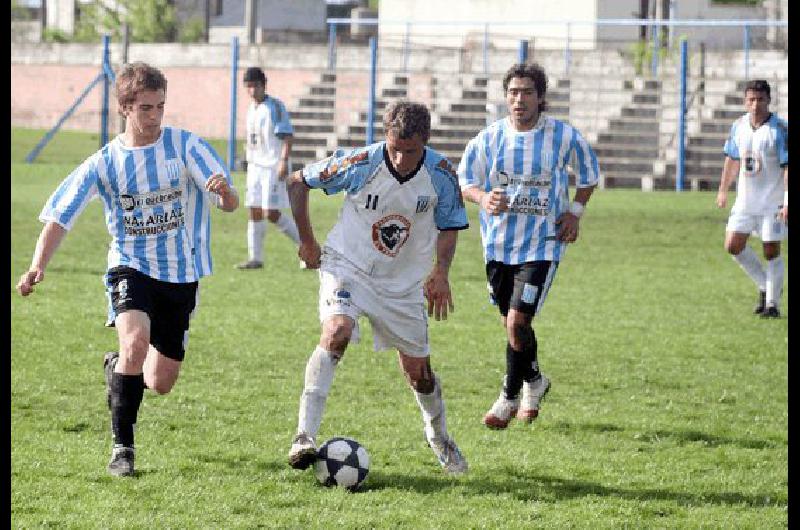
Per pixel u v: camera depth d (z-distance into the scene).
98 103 112.12
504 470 19.02
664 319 33.84
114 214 18.62
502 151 21.97
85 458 19.12
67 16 135.00
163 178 18.38
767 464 19.77
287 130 41.78
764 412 23.52
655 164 80.81
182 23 127.44
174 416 21.97
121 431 18.33
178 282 18.75
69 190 18.30
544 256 21.91
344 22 100.81
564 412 23.14
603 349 29.47
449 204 18.36
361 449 17.84
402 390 24.52
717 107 85.38
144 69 18.00
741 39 103.62
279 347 28.73
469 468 19.05
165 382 19.16
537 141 21.91
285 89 105.56
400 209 18.17
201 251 18.97
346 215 18.58
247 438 20.62
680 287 39.94
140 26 123.94
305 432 17.69
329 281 18.34
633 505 17.34
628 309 35.44
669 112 86.31
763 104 34.03
